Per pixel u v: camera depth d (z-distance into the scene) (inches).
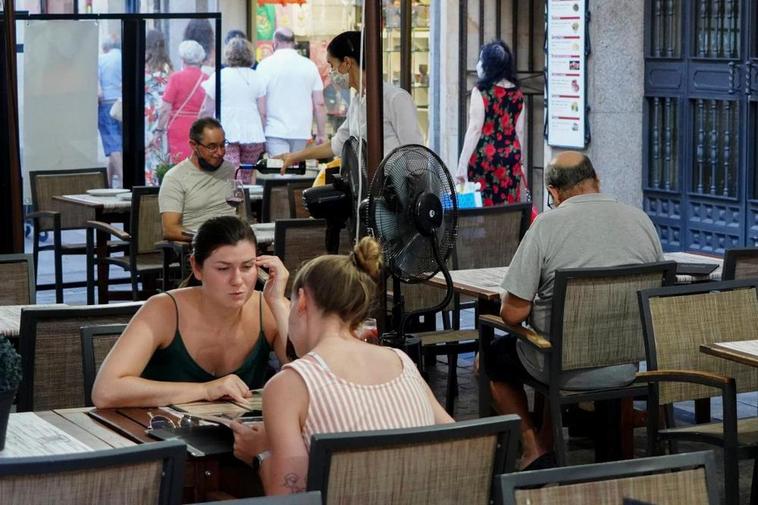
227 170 679.1
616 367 436.5
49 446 278.5
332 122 1155.9
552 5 867.4
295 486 259.3
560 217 436.1
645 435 518.6
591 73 848.3
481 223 584.7
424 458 245.8
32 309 366.3
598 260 434.6
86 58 871.1
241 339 339.6
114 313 376.2
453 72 983.6
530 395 565.9
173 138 900.0
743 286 420.8
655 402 403.9
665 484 238.1
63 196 792.9
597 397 433.4
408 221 421.7
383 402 269.4
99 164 884.6
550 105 878.4
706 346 378.3
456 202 434.9
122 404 315.6
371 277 283.9
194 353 333.7
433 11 1005.2
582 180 443.8
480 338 463.8
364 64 434.9
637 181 856.9
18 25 877.8
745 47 779.4
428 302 558.3
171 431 291.0
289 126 1072.8
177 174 670.5
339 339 274.1
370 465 240.8
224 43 1182.3
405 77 713.0
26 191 867.4
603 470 232.8
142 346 324.5
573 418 495.8
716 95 801.6
